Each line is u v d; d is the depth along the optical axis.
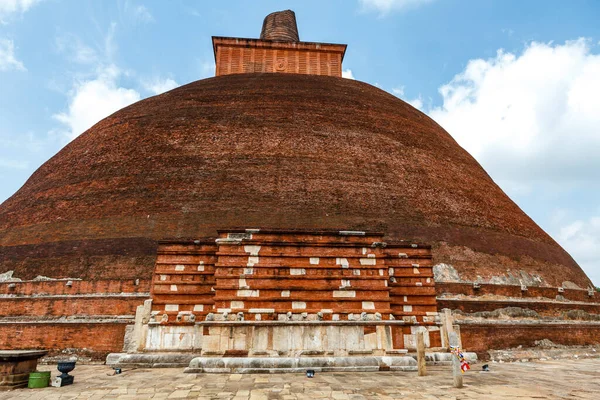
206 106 26.59
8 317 17.00
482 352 17.08
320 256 14.80
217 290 14.16
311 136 24.39
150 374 12.93
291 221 19.80
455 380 10.62
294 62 40.53
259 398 9.28
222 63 39.75
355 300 14.41
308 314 14.07
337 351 13.59
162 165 22.31
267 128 24.55
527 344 18.14
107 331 16.16
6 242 20.09
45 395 9.93
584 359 18.30
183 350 14.97
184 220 19.59
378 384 10.91
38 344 16.09
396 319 15.95
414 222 21.09
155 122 25.53
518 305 19.30
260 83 29.38
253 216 19.84
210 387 10.58
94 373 13.32
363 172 22.98
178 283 15.81
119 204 20.55
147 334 15.13
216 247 16.27
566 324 19.50
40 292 17.44
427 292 16.36
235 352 13.35
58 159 25.77
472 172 27.42
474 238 21.72
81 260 18.20
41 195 22.56
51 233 19.72
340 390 10.10
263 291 14.22
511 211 26.25
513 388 10.49
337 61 41.19
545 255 23.84
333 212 20.56
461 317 18.03
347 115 26.83
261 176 21.75
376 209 21.19
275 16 46.12
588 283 25.06
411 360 13.63
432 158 25.98
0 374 10.79
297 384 10.90
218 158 22.58
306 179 21.89
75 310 16.84
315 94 28.34
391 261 16.62
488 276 20.06
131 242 18.70
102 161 23.41
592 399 9.22
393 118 28.17
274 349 13.47
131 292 17.08
